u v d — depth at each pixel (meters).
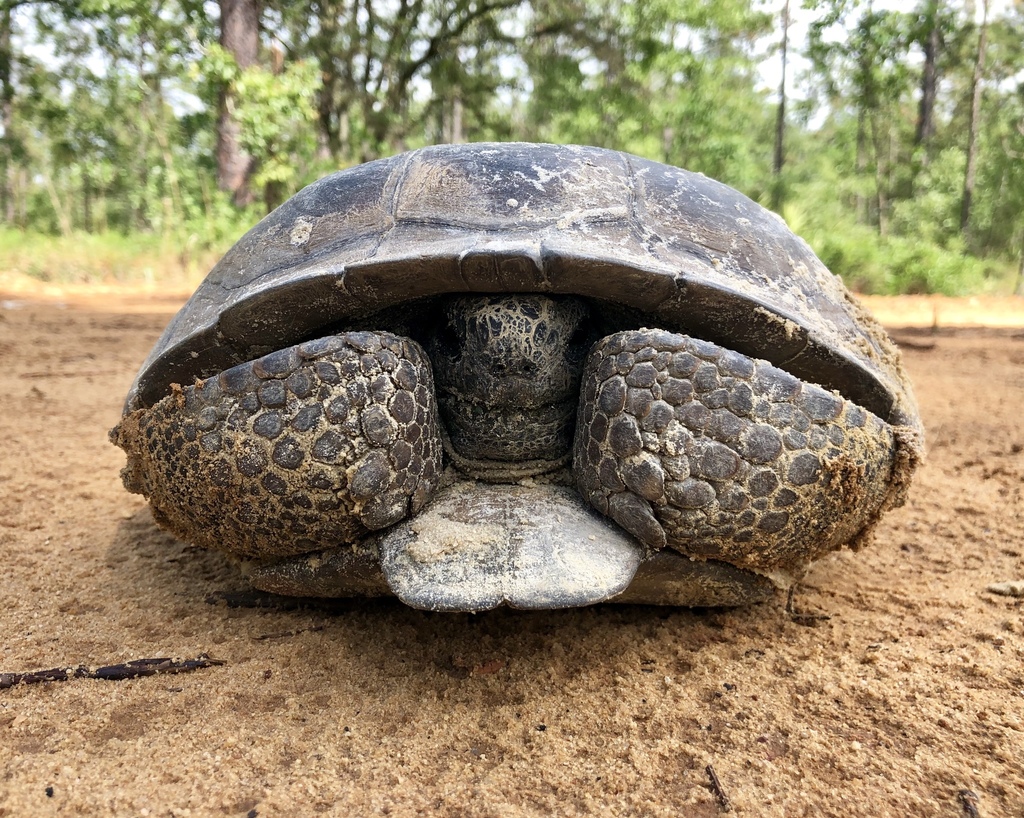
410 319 0.19
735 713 0.15
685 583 0.18
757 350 0.17
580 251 0.16
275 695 0.16
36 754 0.14
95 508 0.29
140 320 0.88
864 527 0.18
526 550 0.16
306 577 0.18
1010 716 0.15
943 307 1.26
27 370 0.57
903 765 0.14
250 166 1.55
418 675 0.17
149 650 0.18
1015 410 0.48
